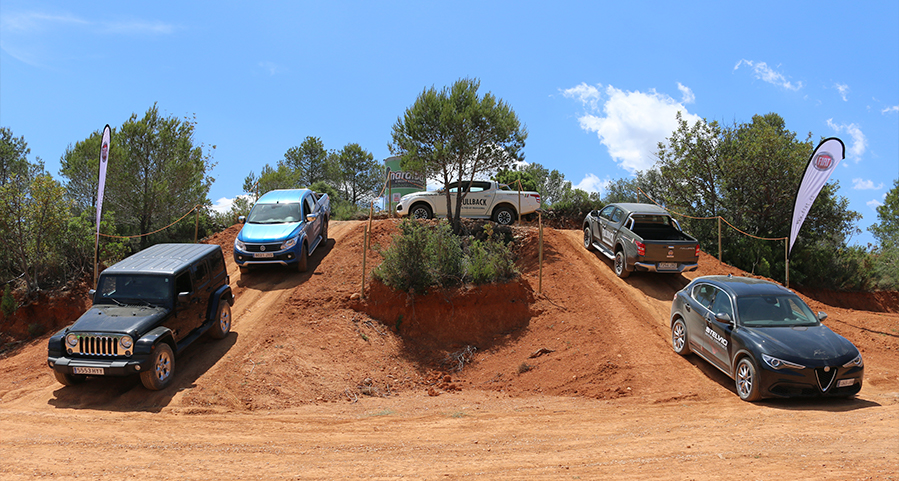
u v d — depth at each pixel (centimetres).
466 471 529
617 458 560
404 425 747
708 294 978
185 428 720
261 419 779
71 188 2166
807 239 2131
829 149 1246
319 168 4156
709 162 2167
